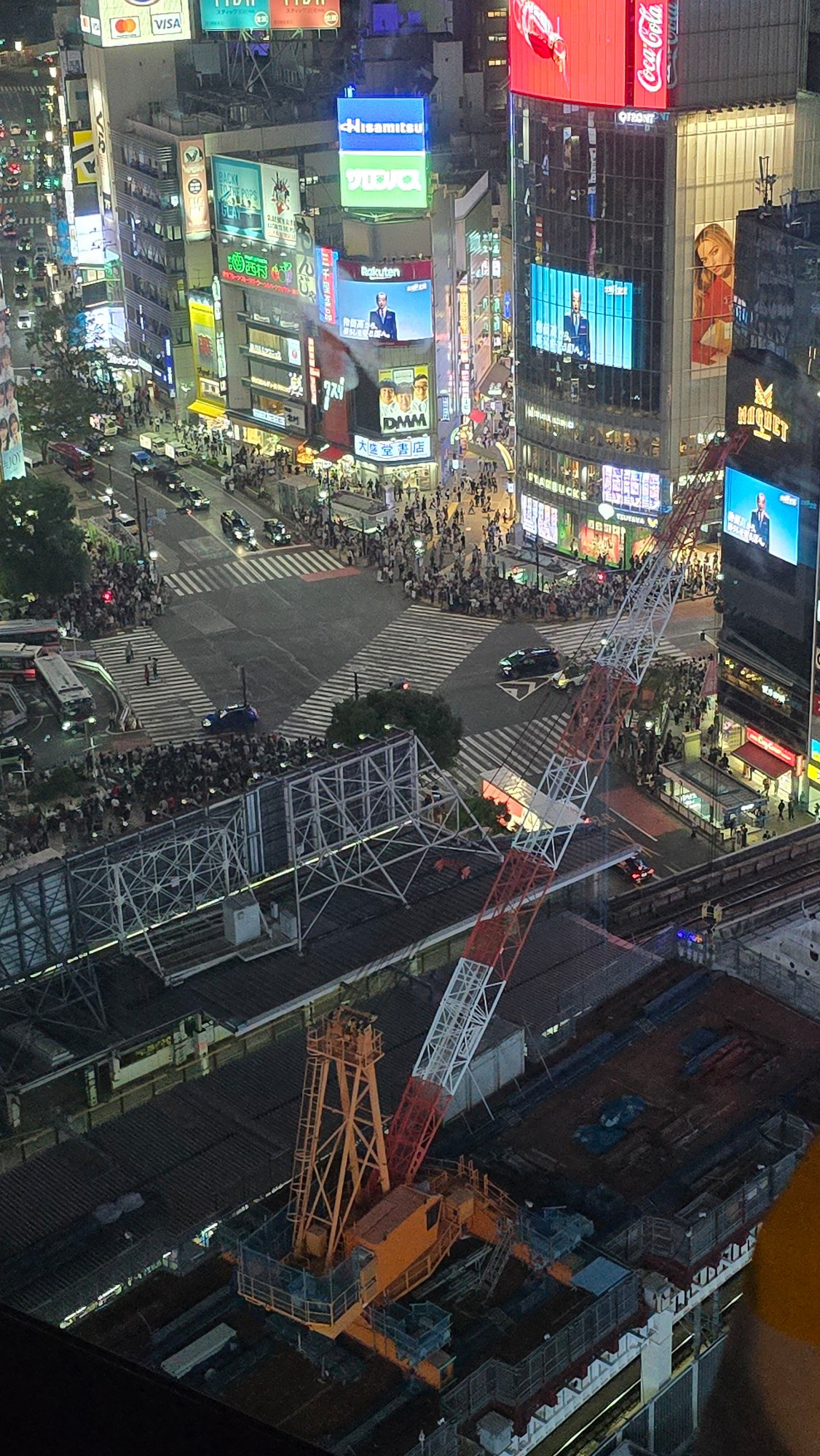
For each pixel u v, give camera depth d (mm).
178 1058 115562
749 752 168500
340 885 128250
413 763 135000
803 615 158000
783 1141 97375
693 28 194125
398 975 120812
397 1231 87375
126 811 161625
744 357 158750
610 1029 111125
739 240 158625
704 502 132375
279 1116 103438
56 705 185000
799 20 198875
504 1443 79438
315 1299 84875
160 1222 94438
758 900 145125
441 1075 99688
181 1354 84875
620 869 152000
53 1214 95438
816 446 151750
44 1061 110625
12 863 149250
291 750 173875
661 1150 98438
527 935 108438
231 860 125062
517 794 161000
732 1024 110125
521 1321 86562
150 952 119312
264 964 120125
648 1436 87750
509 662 193375
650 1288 86250
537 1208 94125
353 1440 80125
